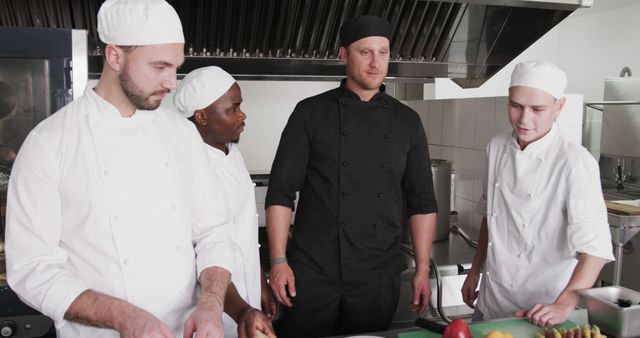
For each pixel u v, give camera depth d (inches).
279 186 65.4
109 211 39.8
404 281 77.4
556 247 56.0
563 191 54.4
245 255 59.2
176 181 43.1
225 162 58.3
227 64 87.1
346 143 63.6
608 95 149.6
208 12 79.0
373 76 61.5
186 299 43.6
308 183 66.0
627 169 153.0
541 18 87.7
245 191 59.7
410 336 44.4
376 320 65.9
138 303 40.8
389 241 65.6
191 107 56.6
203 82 55.5
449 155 109.5
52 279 37.1
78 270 40.2
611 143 148.9
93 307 36.3
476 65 97.8
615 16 161.2
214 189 47.1
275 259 64.5
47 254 38.3
